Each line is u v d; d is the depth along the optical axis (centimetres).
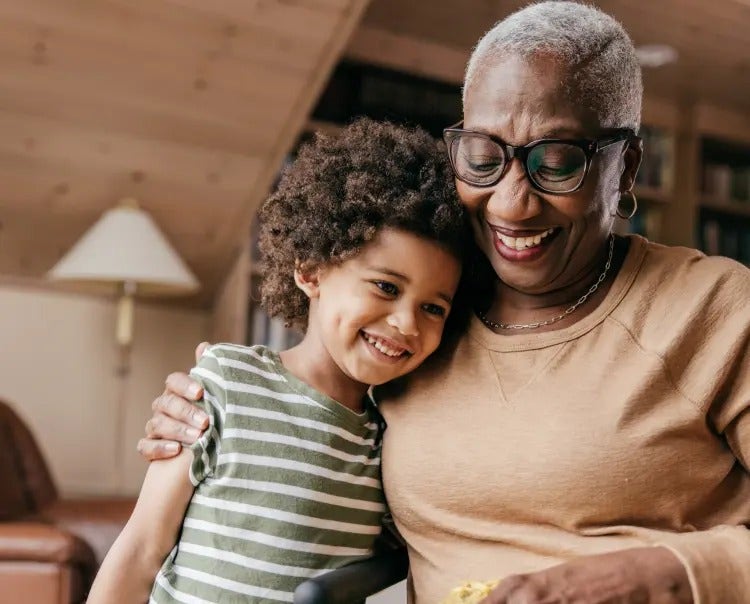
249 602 107
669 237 390
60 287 328
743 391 102
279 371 114
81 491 329
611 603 91
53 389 329
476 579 108
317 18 273
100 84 280
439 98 340
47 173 299
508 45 104
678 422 102
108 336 338
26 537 192
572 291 112
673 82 371
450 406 112
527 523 107
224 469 108
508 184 103
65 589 193
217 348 114
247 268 326
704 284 106
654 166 388
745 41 338
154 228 299
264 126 304
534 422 105
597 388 104
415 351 111
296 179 119
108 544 219
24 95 277
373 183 108
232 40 275
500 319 116
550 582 92
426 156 114
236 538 107
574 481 102
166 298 349
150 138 299
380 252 108
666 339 104
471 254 117
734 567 92
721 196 399
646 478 101
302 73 290
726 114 395
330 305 112
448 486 109
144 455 111
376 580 110
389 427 117
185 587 108
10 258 320
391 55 329
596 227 106
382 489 118
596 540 103
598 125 103
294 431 111
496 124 104
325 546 112
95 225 301
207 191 318
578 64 102
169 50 274
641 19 320
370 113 327
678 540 97
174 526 110
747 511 107
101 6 259
